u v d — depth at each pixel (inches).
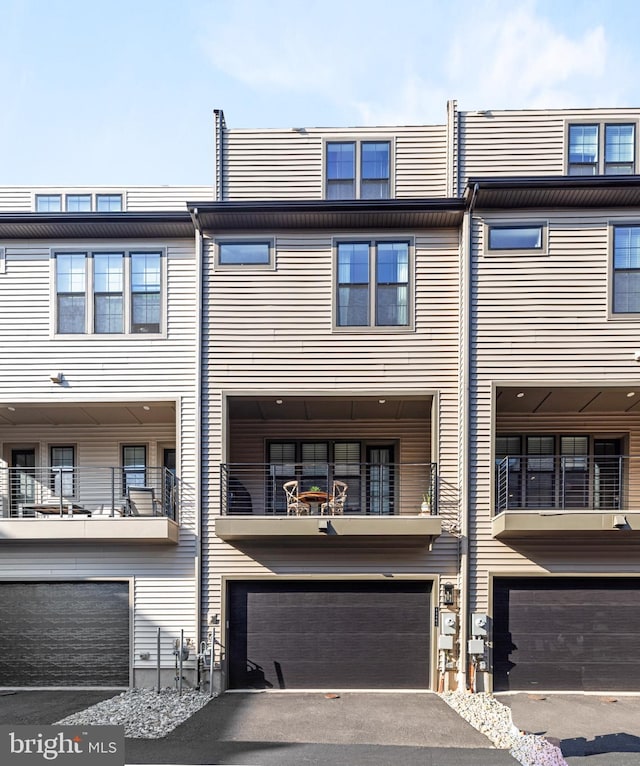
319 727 332.5
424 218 440.8
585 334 421.1
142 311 457.7
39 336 454.0
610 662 411.8
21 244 461.1
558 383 418.3
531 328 423.2
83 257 461.4
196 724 337.1
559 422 495.5
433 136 483.5
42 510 452.8
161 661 425.7
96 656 433.4
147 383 450.0
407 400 444.1
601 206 428.5
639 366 416.8
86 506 502.0
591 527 394.6
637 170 467.8
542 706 374.9
